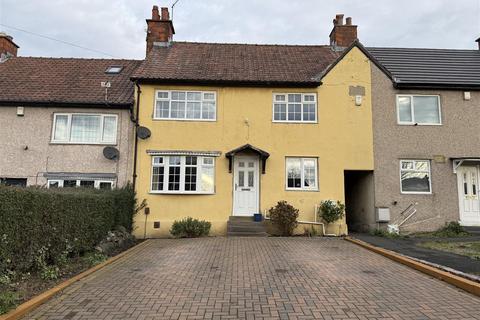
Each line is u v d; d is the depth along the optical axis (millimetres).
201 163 15648
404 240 12906
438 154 15852
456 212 15477
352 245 12047
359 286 6996
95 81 17484
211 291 6766
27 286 6934
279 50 19312
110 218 12102
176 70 16484
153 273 8234
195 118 15906
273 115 16016
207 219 15312
